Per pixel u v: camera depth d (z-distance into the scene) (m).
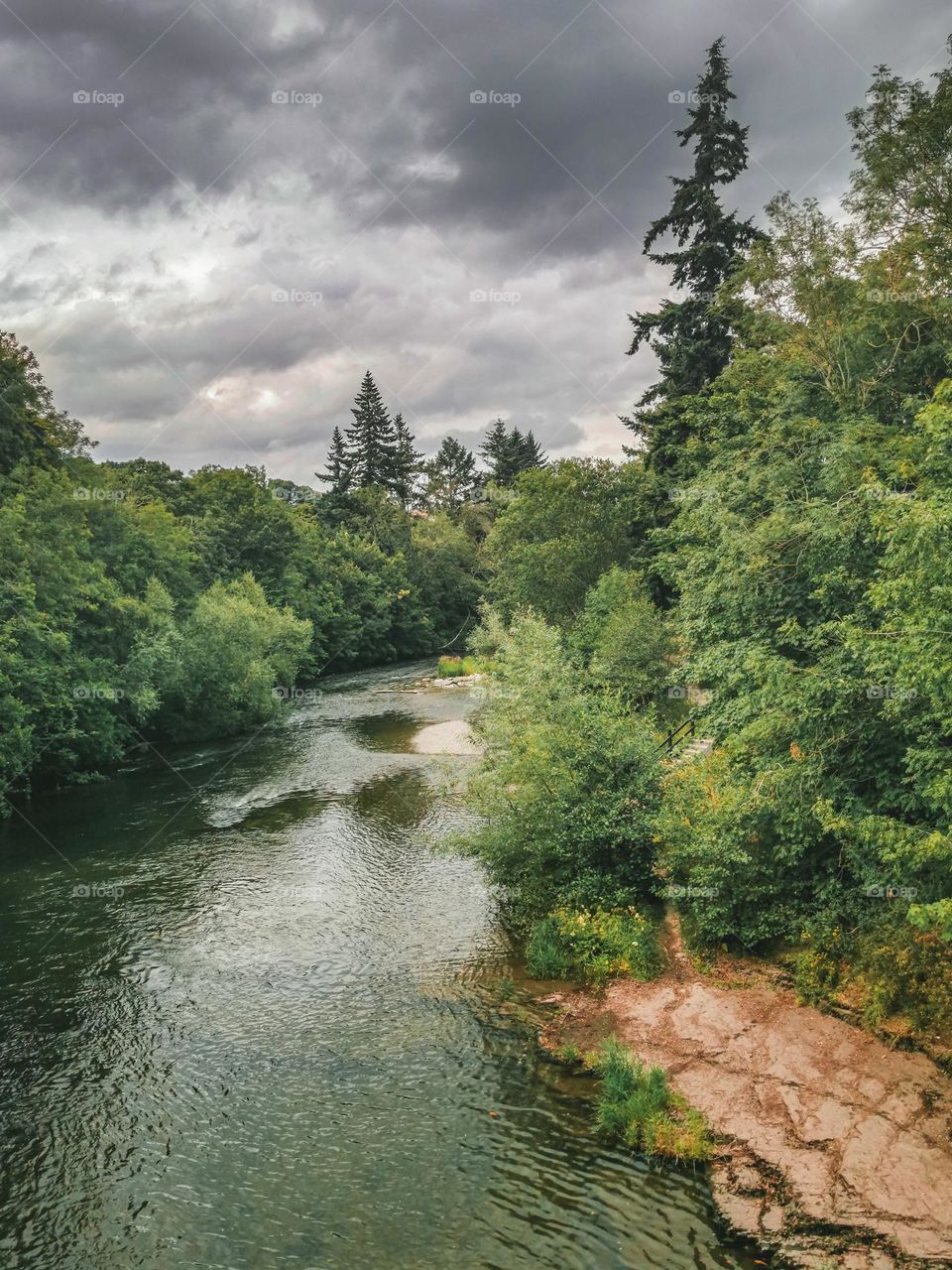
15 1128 10.48
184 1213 8.97
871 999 11.47
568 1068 11.35
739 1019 11.90
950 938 8.94
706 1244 8.24
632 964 13.59
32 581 27.17
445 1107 10.62
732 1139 9.59
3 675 24.28
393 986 13.83
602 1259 8.11
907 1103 9.80
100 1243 8.61
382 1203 9.01
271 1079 11.39
